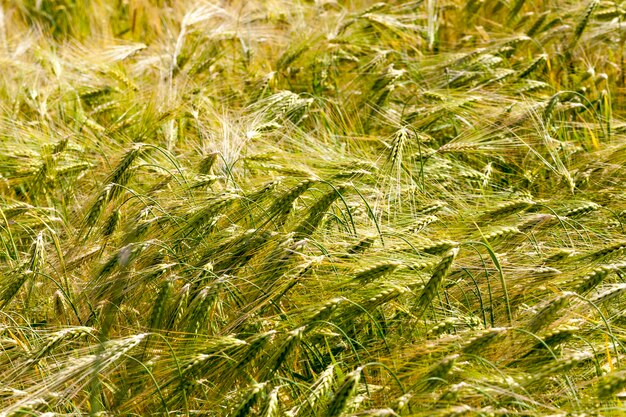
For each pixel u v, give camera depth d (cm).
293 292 319
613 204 387
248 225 353
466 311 327
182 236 333
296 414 269
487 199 393
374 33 619
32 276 337
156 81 587
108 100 568
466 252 327
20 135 491
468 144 407
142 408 281
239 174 406
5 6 801
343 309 298
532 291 310
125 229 344
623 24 549
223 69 598
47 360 314
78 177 442
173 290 305
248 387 263
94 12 782
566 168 427
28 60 640
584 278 282
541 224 329
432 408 244
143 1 747
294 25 624
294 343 266
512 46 557
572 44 551
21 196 475
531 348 267
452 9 644
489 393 243
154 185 383
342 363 301
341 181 366
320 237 340
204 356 270
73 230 386
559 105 444
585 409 247
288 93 467
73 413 274
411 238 329
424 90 517
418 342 291
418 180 393
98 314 316
